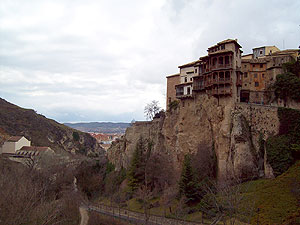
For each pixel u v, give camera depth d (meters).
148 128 92.38
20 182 44.22
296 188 39.78
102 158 115.19
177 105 78.38
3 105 168.62
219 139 58.53
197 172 57.06
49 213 36.47
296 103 56.06
